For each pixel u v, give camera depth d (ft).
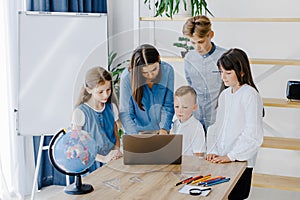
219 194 6.00
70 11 12.02
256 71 11.97
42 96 10.31
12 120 11.43
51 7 11.72
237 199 8.72
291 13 11.58
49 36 10.30
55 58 10.34
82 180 6.42
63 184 12.89
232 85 7.64
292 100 11.02
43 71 10.30
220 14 12.07
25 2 11.64
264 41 11.84
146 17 11.74
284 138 11.46
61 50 10.37
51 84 10.34
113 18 13.29
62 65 10.37
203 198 5.85
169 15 12.08
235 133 7.60
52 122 10.37
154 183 6.31
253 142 7.44
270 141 11.12
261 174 11.41
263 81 11.96
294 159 11.95
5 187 11.14
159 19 11.54
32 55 10.23
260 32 11.85
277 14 11.68
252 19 10.82
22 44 10.18
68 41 10.40
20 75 10.23
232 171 6.90
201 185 6.29
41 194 12.26
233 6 11.95
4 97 11.23
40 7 11.48
